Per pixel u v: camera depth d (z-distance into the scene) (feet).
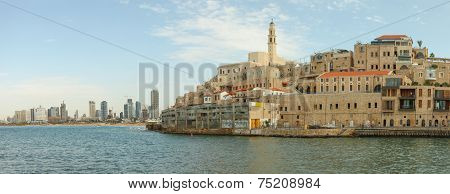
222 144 411.95
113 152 379.14
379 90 564.71
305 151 331.36
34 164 302.66
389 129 482.28
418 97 530.27
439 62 637.30
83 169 271.69
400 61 634.43
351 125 553.64
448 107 535.19
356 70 654.94
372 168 243.81
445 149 341.00
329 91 600.80
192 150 357.82
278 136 511.40
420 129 472.44
